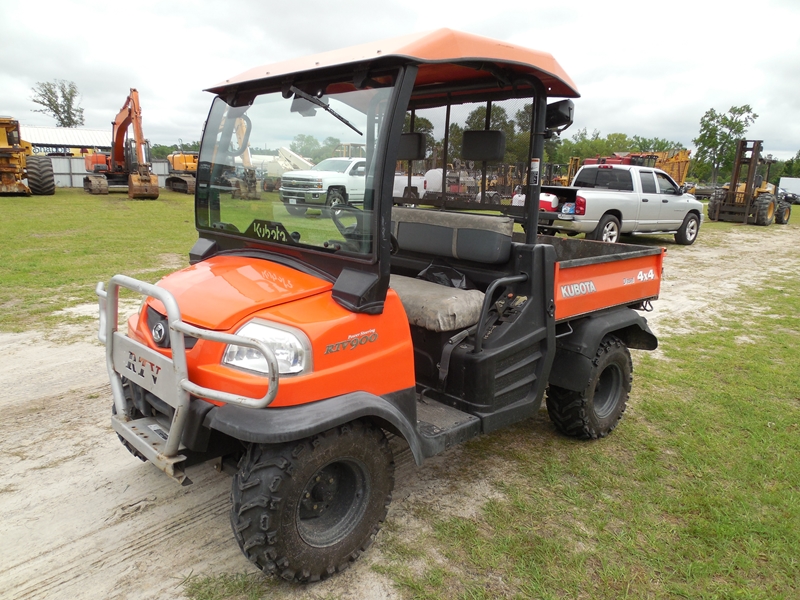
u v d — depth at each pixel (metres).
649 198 12.77
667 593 2.57
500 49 2.86
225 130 3.16
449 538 2.88
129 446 3.05
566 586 2.57
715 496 3.32
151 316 2.70
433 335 3.29
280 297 2.47
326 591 2.49
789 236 16.39
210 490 3.24
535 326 3.35
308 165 2.69
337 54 2.67
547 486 3.40
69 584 2.49
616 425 4.14
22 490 3.17
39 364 4.98
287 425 2.16
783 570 2.74
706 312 7.69
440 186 3.83
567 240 4.77
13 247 10.23
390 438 3.91
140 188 21.27
